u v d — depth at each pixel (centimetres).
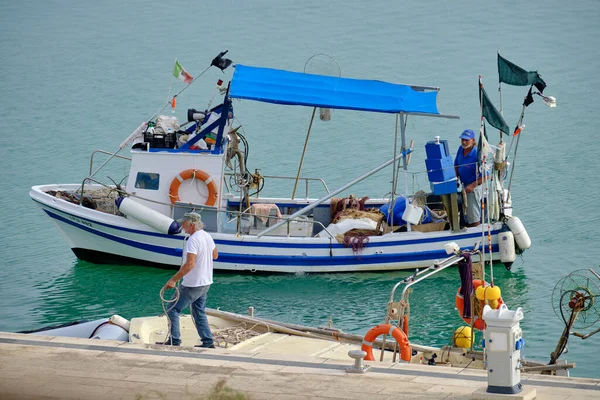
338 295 6141
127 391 3278
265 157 9162
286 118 10506
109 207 6800
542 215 7438
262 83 6512
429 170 6328
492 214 6350
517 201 7775
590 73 11569
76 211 6600
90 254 6738
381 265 6506
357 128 10025
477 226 6469
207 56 13200
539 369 3816
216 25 15300
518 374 3120
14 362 3556
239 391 3250
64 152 9475
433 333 5428
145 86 11825
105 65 13038
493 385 3088
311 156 9169
